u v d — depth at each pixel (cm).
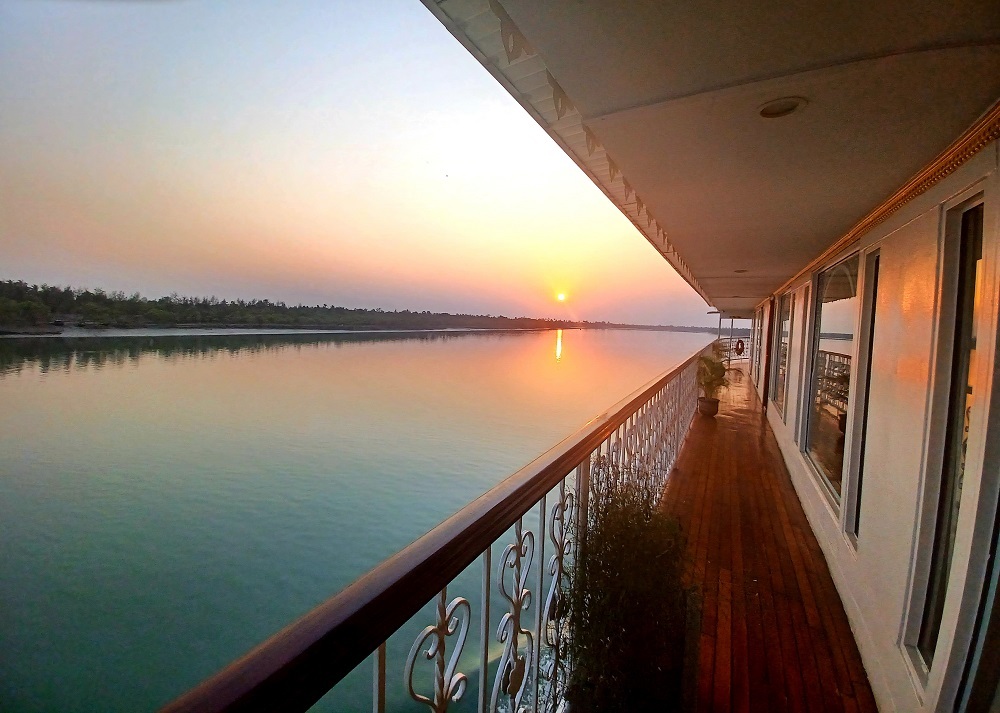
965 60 119
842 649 223
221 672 47
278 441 2986
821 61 124
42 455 2520
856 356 278
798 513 382
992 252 140
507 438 3141
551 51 126
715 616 246
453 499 2217
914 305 200
